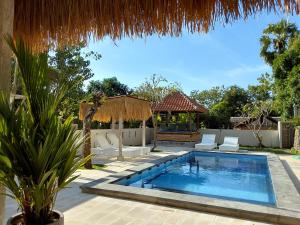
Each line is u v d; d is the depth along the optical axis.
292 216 4.36
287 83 15.74
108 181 6.68
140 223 4.32
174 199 5.16
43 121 2.00
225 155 14.44
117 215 4.65
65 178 2.05
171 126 20.09
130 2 2.30
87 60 16.11
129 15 2.34
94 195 5.83
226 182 8.85
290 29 18.64
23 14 2.74
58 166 1.99
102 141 11.92
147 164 9.35
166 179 9.25
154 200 5.33
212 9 2.04
